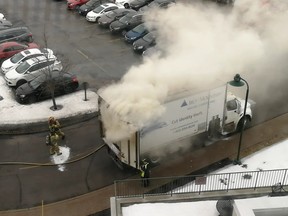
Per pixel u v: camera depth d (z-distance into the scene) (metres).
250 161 16.83
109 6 33.69
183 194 13.84
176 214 13.04
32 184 15.95
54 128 17.45
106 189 15.68
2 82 24.16
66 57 26.95
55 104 20.98
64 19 34.28
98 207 14.79
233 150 17.69
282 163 16.64
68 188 15.73
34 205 14.90
